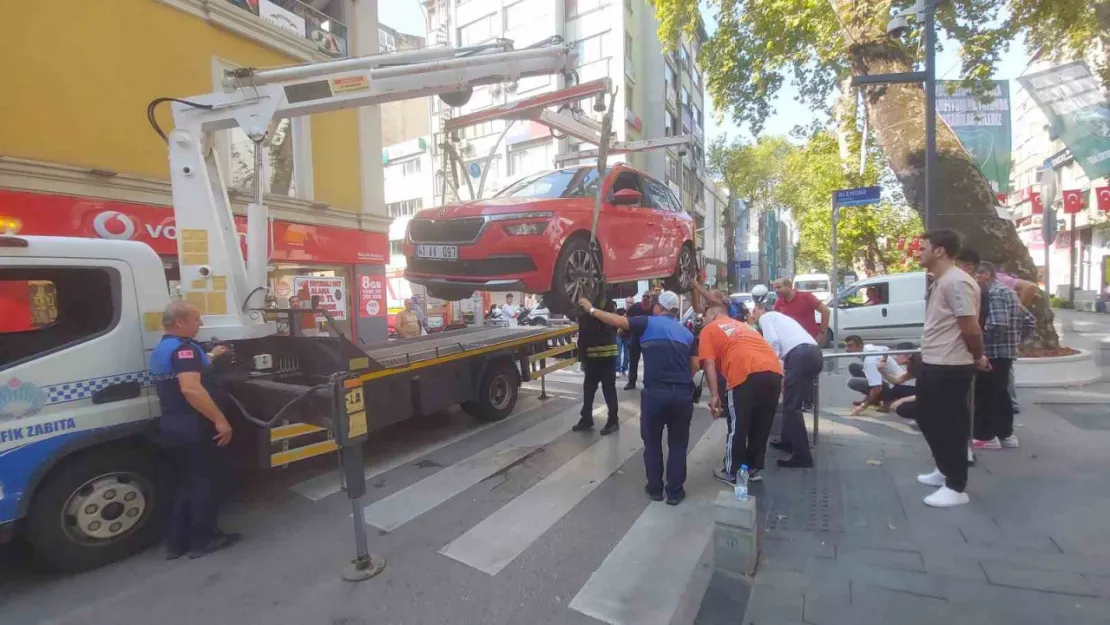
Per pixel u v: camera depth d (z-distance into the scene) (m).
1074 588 3.02
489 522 4.38
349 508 4.74
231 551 4.03
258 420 4.14
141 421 4.01
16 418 3.49
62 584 3.64
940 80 10.52
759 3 11.59
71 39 8.01
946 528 3.81
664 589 3.37
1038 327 8.41
